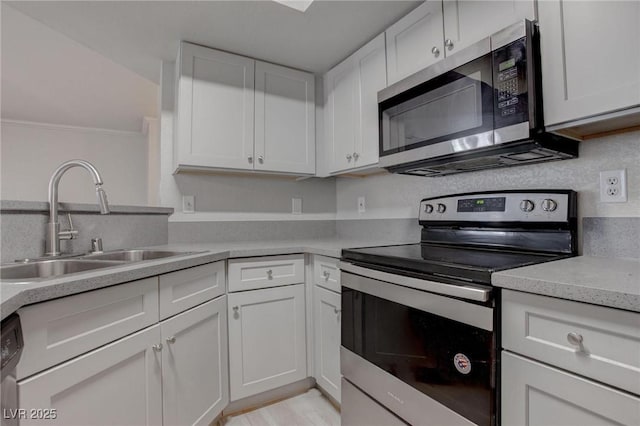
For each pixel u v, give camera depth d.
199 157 1.85
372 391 1.33
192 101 1.84
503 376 0.89
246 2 1.54
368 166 1.87
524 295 0.85
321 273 1.78
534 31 1.10
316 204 2.56
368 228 2.31
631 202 1.12
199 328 1.45
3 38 2.48
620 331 0.69
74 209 1.56
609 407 0.70
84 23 1.68
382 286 1.28
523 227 1.35
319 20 1.68
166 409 1.24
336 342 1.66
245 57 2.00
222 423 1.64
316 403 1.81
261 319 1.74
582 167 1.24
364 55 1.89
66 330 0.91
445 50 1.43
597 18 0.96
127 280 1.07
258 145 2.03
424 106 1.44
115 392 1.04
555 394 0.78
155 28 1.72
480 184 1.62
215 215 2.19
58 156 4.76
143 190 5.18
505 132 1.13
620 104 0.91
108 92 3.58
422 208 1.81
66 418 0.90
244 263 1.70
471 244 1.54
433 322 1.07
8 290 0.79
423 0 1.54
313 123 2.24
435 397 1.06
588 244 1.21
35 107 4.02
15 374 0.79
